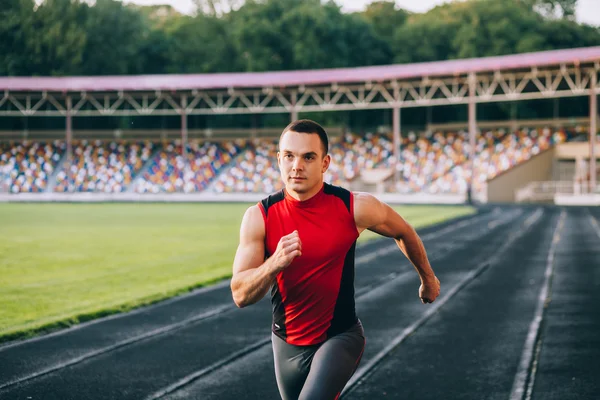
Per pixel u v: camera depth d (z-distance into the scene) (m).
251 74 50.53
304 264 3.38
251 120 62.25
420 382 6.36
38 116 59.75
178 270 14.11
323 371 3.27
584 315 9.46
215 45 68.50
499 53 62.12
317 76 48.47
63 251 17.70
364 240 20.11
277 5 67.81
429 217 30.33
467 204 42.16
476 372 6.67
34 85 49.94
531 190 45.16
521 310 9.84
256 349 7.59
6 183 51.81
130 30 69.44
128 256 16.62
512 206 40.22
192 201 47.09
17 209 37.22
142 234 22.52
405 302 10.52
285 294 3.45
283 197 3.46
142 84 50.00
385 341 7.97
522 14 65.12
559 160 46.84
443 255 16.80
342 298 3.48
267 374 6.61
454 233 22.84
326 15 65.88
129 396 5.93
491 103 58.56
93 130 57.00
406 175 48.12
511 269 14.27
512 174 45.41
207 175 51.53
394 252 17.09
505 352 7.45
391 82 46.44
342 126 59.66
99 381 6.36
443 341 7.96
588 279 12.83
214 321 9.10
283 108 49.56
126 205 41.81
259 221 3.44
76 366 6.87
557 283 12.38
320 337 3.49
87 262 15.46
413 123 60.16
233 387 6.20
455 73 43.44
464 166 47.16
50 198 48.16
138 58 68.19
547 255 16.77
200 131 57.03
